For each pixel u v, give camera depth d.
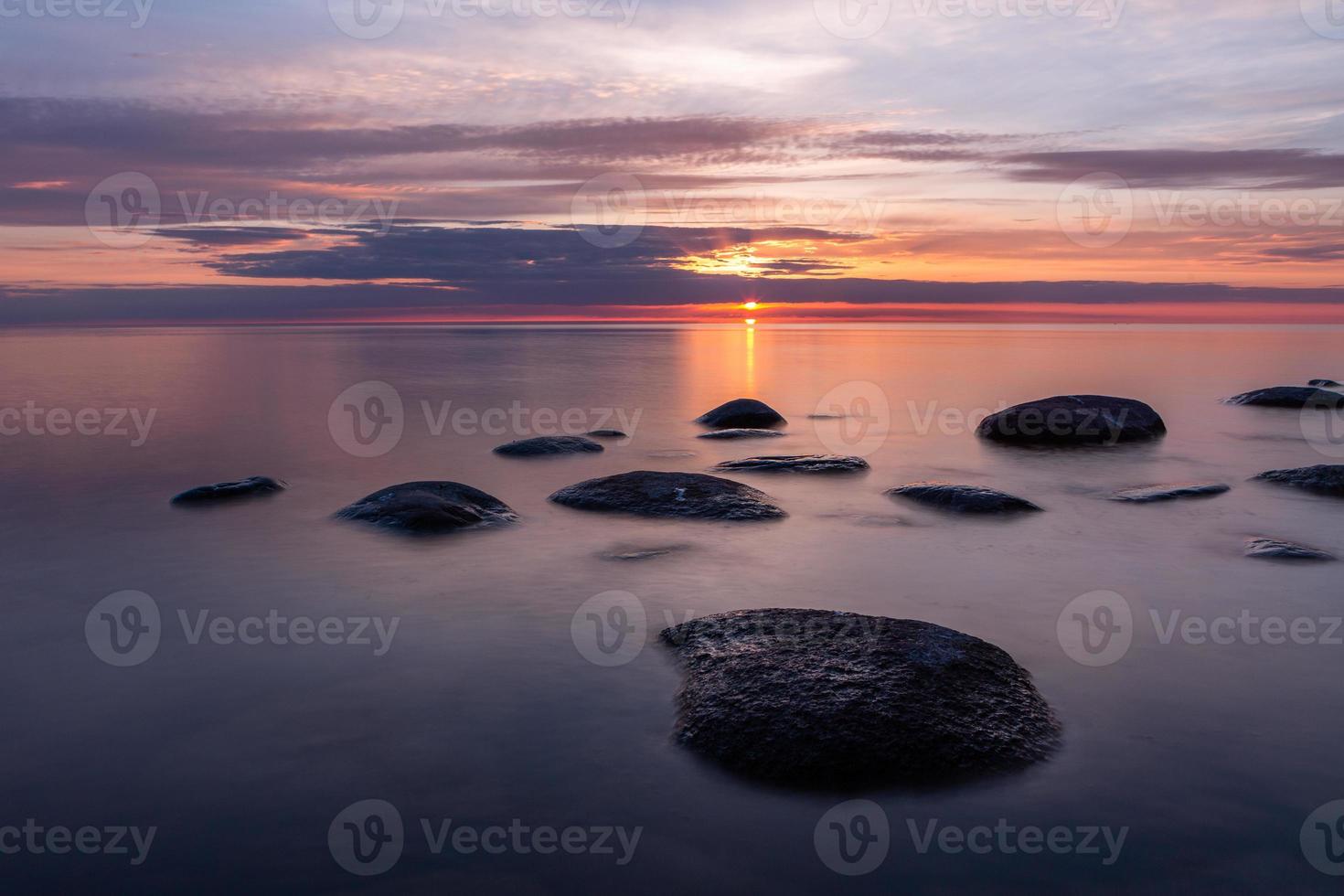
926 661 4.82
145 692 4.90
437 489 8.95
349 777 4.07
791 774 4.01
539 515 8.98
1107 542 7.98
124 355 33.16
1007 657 5.07
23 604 6.30
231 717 4.63
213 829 3.68
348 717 4.62
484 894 3.30
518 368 27.97
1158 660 5.34
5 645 5.57
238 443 13.39
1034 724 4.43
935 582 6.85
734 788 3.97
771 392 21.25
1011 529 8.46
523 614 6.11
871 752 4.08
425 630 5.81
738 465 11.60
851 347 42.75
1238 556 7.54
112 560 7.37
